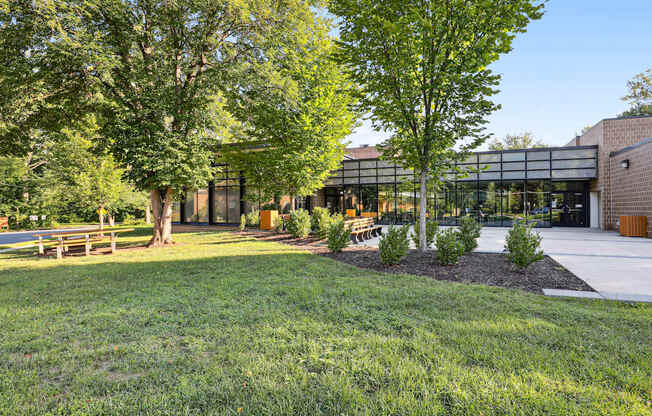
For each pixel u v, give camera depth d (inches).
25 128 522.0
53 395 113.3
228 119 608.1
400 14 324.5
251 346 145.6
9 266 381.7
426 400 101.8
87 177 888.3
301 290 238.5
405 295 224.2
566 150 865.5
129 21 466.0
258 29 519.5
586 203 911.7
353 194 1081.4
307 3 541.3
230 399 107.0
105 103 481.1
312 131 633.0
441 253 332.2
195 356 138.5
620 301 215.8
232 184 1117.7
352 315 183.8
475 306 200.1
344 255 411.2
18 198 1333.7
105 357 140.1
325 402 104.1
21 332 170.2
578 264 344.5
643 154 651.5
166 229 579.5
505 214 925.8
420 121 368.8
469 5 305.6
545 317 179.9
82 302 225.3
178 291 246.7
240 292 240.2
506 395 104.2
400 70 341.4
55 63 427.2
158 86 505.7
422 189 385.4
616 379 115.3
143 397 108.7
